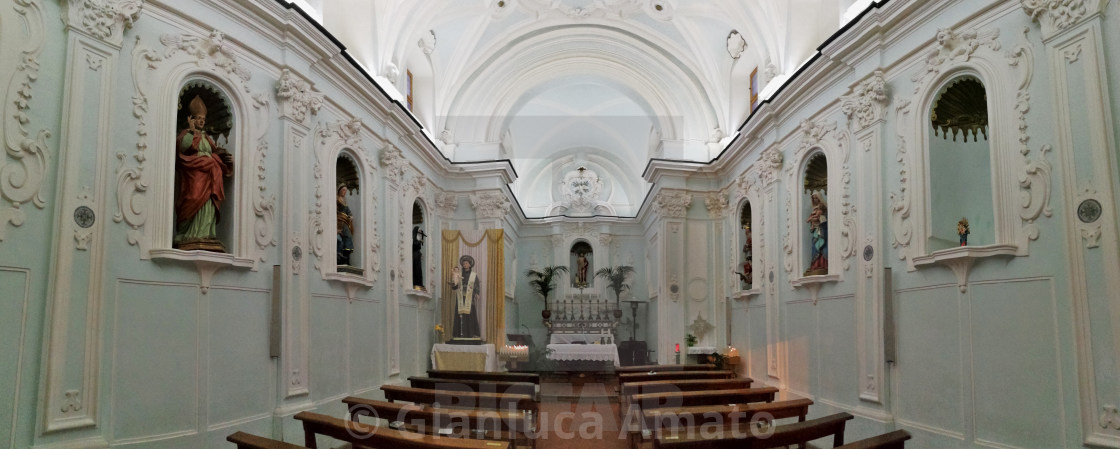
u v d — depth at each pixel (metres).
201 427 6.26
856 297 7.87
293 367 7.52
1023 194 5.55
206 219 6.67
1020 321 5.49
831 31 9.66
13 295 4.79
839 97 8.44
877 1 7.35
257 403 7.04
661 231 14.54
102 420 5.39
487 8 13.52
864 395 7.58
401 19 11.14
